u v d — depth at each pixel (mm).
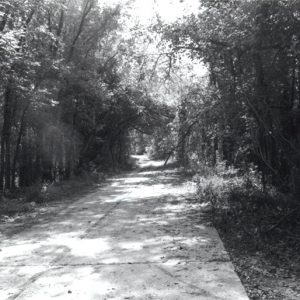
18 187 21578
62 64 21969
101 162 41125
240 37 9859
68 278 6617
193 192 18797
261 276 6477
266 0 8797
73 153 29500
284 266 6902
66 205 16156
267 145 12609
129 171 44000
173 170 39875
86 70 26766
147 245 8734
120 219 12227
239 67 11039
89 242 9227
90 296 5770
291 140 10734
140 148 114062
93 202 16781
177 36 12609
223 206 12539
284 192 11695
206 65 13523
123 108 39031
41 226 11672
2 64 14914
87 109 29938
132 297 5672
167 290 5914
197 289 5926
